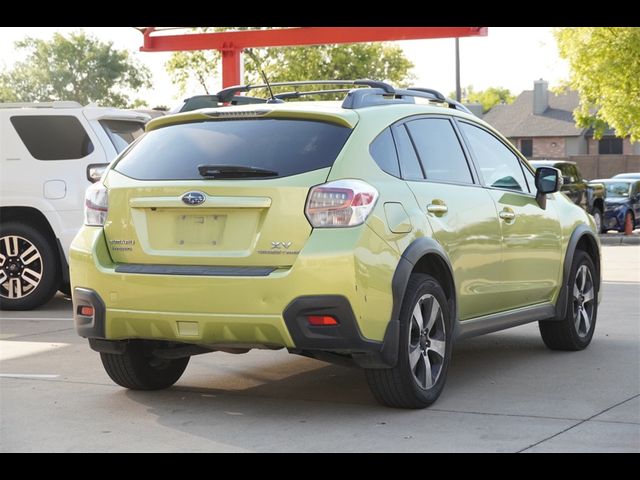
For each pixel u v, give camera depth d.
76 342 8.75
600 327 9.45
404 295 5.80
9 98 76.12
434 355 6.12
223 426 5.66
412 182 6.07
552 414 5.89
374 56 49.12
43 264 10.95
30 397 6.47
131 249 5.90
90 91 76.31
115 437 5.45
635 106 33.91
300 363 7.62
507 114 83.94
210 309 5.58
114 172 6.11
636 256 19.91
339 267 5.43
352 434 5.45
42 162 10.87
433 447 5.17
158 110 13.59
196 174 5.80
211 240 5.69
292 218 5.51
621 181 28.16
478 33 17.53
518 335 9.05
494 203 6.89
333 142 5.72
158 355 6.27
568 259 7.87
